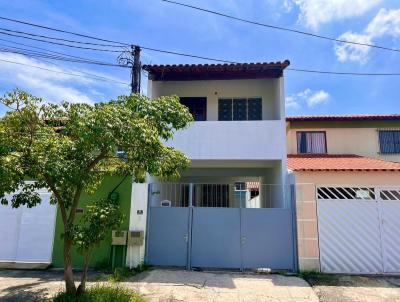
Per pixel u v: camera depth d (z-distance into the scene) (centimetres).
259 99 1253
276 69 1093
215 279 779
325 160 1170
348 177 899
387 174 895
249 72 1114
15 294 654
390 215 876
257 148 1033
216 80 1210
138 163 610
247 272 850
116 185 919
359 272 848
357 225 873
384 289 729
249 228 895
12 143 496
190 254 888
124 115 542
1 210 921
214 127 1053
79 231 552
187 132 1053
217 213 908
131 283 738
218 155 1038
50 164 497
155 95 1173
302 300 652
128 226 894
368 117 1439
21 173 493
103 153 576
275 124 1045
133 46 1172
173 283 744
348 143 1450
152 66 1095
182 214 912
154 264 890
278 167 1077
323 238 870
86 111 530
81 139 528
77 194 587
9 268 880
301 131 1477
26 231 911
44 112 549
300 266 852
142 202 909
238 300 646
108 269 851
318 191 905
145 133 538
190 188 938
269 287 725
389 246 861
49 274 820
